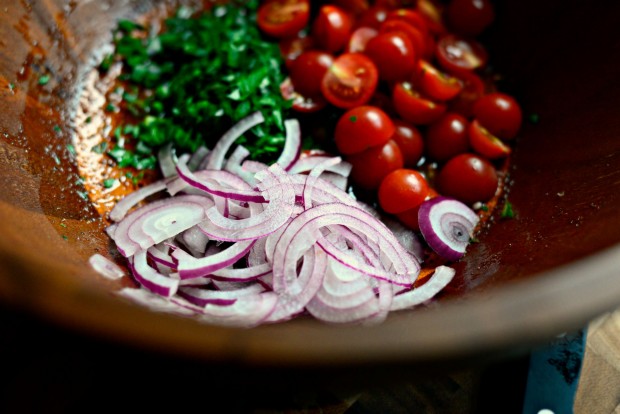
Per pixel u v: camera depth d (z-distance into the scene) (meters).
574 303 0.23
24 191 0.30
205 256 0.31
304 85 0.36
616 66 0.32
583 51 0.34
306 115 0.36
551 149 0.34
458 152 0.36
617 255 0.23
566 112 0.34
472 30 0.38
